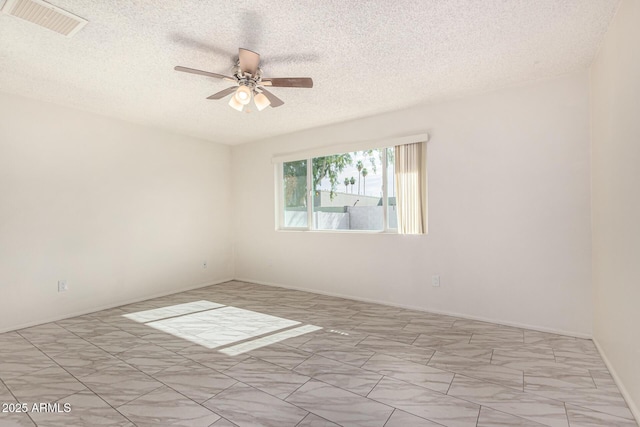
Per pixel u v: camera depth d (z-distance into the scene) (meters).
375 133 4.34
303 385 2.29
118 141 4.43
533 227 3.31
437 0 2.06
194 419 1.92
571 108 3.12
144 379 2.39
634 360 1.94
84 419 1.93
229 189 5.97
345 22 2.29
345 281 4.66
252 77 2.70
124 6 2.09
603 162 2.60
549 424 1.85
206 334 3.30
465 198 3.68
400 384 2.29
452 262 3.77
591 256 3.03
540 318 3.27
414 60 2.85
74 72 3.02
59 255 3.84
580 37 2.50
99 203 4.21
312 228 5.12
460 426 1.84
